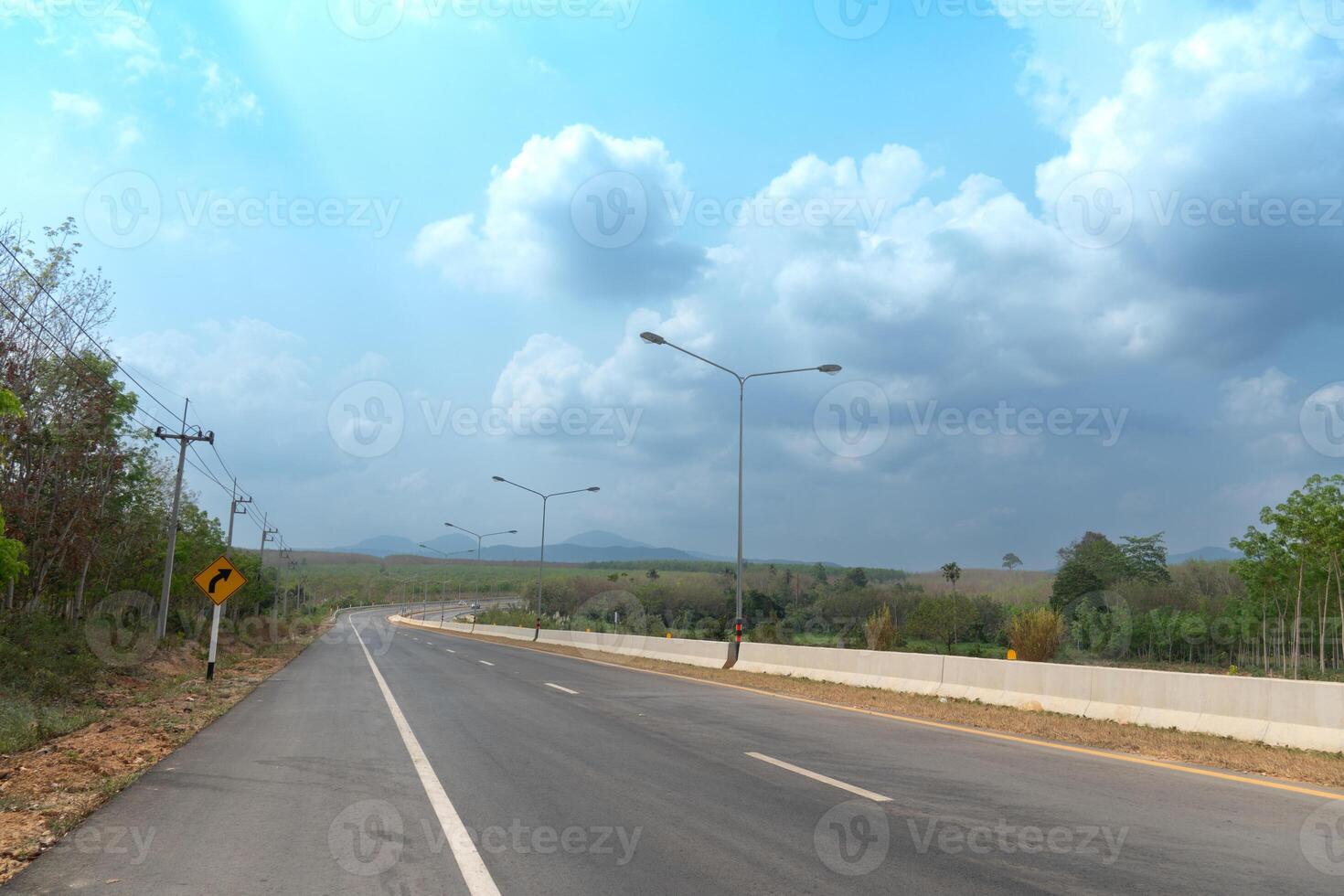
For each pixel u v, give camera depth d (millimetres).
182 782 8852
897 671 19297
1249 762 10023
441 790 8352
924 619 72375
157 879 5590
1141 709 13383
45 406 24922
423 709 15633
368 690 19391
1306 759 10070
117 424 27531
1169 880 5484
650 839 6516
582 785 8562
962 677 17391
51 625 22969
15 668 17344
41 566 27453
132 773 9391
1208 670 53656
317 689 19812
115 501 31438
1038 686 15453
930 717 14750
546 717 14375
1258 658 62000
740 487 28047
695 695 18453
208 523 50094
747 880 5527
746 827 6867
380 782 8797
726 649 26891
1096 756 10492
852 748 11008
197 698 18297
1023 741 11773
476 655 35375
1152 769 9570
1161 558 81875
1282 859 5957
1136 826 6910
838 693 18875
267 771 9445
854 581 105438
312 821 7129
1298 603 47438
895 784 8633
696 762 9953
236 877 5629
